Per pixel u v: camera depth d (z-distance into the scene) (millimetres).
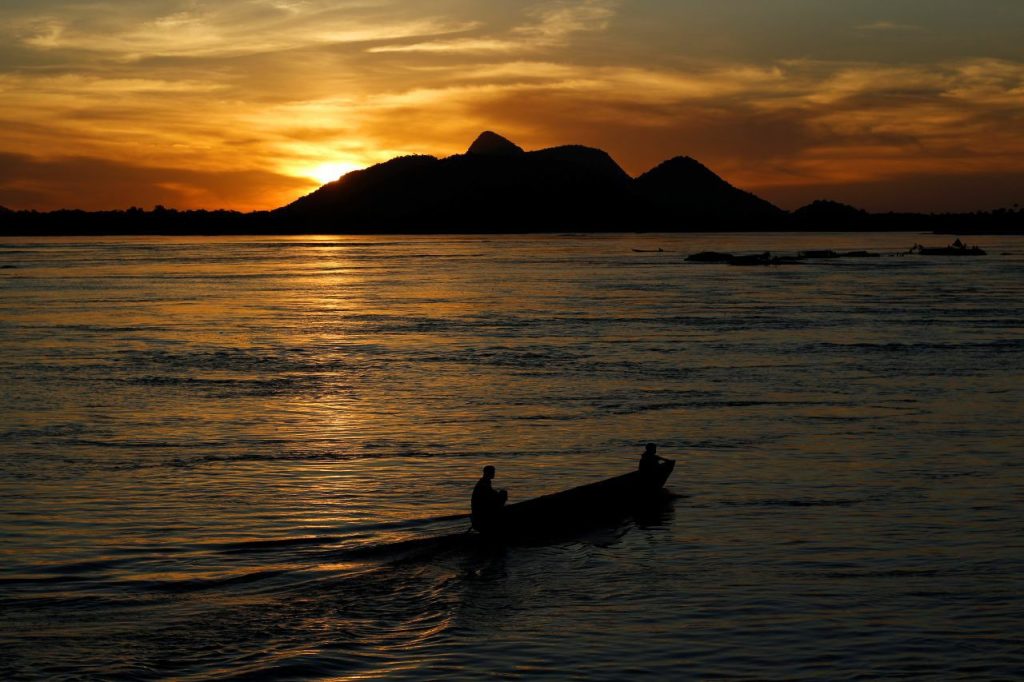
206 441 34188
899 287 116125
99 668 16828
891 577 20984
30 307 91750
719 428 36469
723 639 17984
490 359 55531
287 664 17031
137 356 57250
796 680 16375
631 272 153500
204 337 67125
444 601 19984
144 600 19797
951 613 19016
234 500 26703
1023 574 21094
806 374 49469
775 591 20281
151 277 143875
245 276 147375
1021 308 87250
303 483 28547
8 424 37062
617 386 45844
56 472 29734
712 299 99250
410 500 26922
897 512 25797
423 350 59719
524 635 18266
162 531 24031
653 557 22562
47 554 22281
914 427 36625
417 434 35375
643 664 17000
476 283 128375
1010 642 17719
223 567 21688
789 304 92812
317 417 38562
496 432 35750
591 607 19625
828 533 24078
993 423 37375
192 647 17719
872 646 17594
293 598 20047
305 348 60969
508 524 23766
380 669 16875
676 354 57312
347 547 23078
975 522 24859
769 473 29969
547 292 110875
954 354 57094
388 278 141375
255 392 44406
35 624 18609
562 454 32469
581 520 25375
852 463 31125
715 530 24469
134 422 37500
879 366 52312
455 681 16406
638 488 26828
